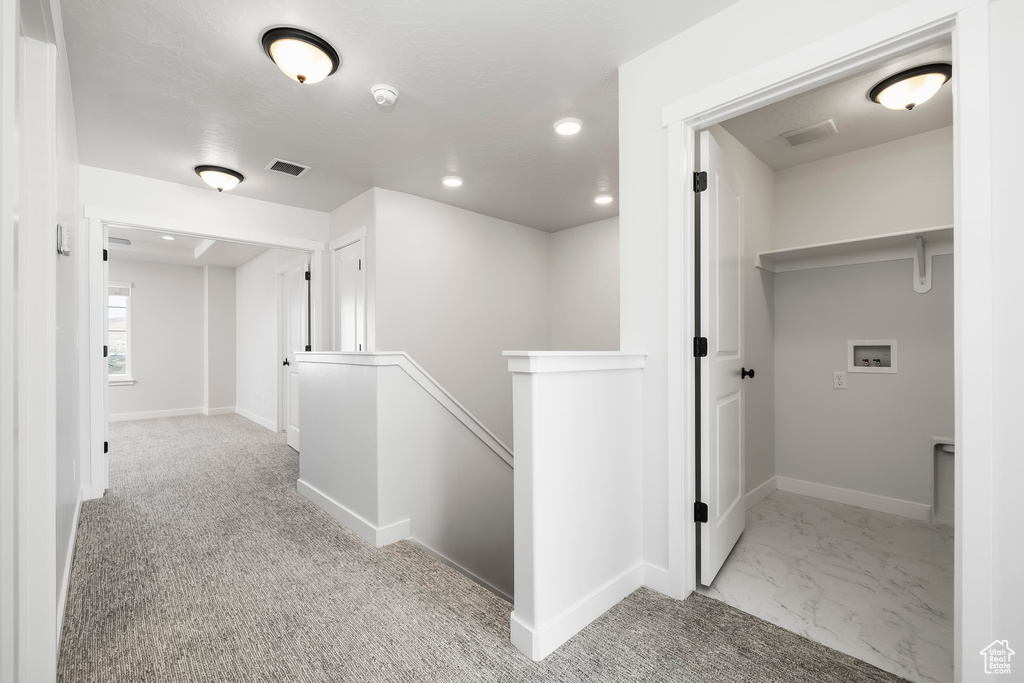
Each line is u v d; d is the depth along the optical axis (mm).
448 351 4387
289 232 4391
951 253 2711
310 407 3279
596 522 1808
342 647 1607
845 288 3094
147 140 2979
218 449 4883
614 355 1870
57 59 1472
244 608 1854
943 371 2740
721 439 2117
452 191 4012
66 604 1868
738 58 1763
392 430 2521
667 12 1826
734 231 2373
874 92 2303
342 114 2660
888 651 1567
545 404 1610
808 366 3252
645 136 2051
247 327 7129
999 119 1249
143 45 2037
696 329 2057
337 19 1883
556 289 5410
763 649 1579
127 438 5473
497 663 1517
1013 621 1217
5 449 859
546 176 3650
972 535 1258
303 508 3045
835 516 2840
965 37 1281
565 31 1946
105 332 3402
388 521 2488
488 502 3043
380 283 3891
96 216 3381
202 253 6355
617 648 1590
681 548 1896
